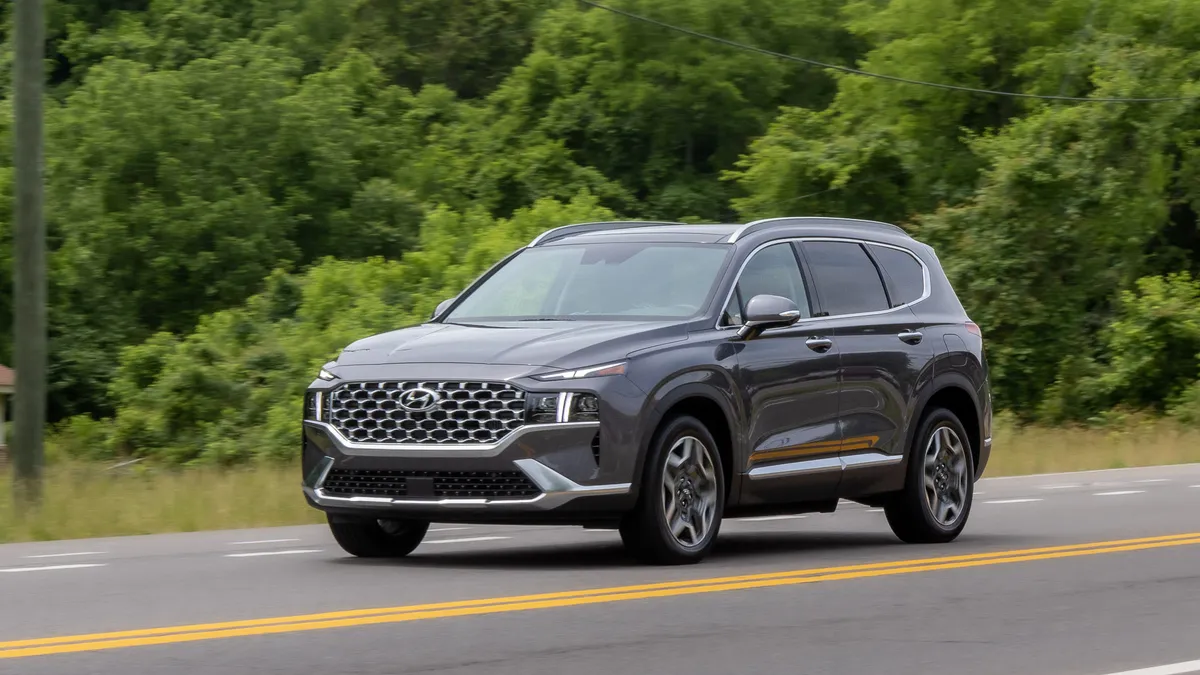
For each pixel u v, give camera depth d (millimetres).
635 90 62625
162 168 50656
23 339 18562
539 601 9547
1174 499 18766
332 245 53062
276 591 10016
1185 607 9602
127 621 8742
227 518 16484
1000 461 26531
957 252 45031
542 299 12594
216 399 36875
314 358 37250
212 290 49531
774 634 8461
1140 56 45812
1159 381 43281
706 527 11719
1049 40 51844
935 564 11781
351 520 11602
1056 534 14461
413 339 11812
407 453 11125
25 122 18656
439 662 7523
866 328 13281
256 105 52688
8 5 65375
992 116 53000
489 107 69125
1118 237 45406
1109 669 7523
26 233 18594
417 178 60281
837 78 56406
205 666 7371
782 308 12008
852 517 17109
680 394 11516
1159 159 45406
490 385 11055
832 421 12836
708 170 64688
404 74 73312
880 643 8211
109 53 67938
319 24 73688
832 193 50344
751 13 63562
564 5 69000
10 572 11125
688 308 12109
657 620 8891
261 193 51688
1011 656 7867
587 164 65562
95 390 48438
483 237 44438
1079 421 43562
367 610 9148
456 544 13570
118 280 50219
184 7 68688
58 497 18000
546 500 10922
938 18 52844
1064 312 44375
